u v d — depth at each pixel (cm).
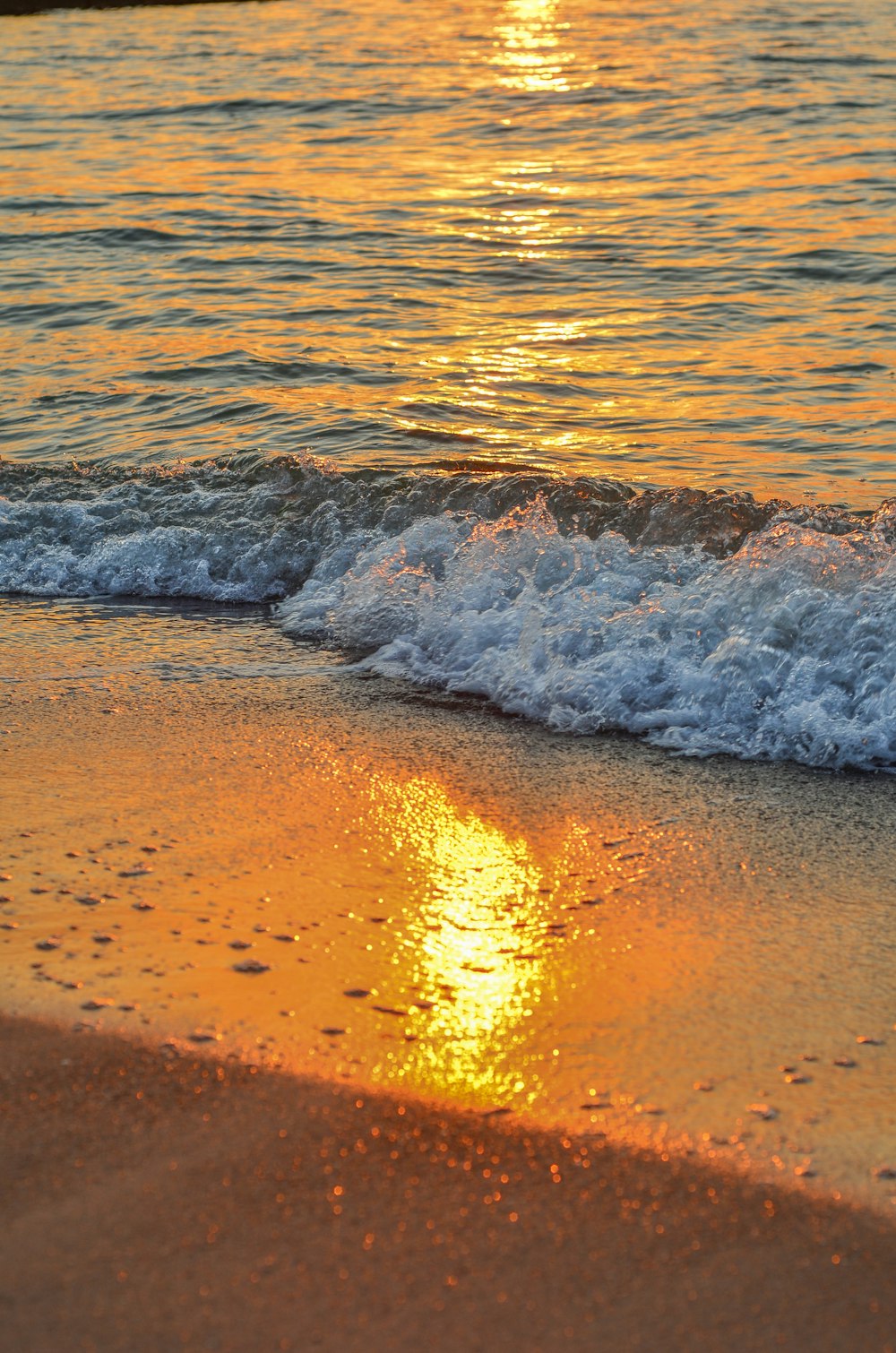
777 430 833
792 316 1121
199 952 306
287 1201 218
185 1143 233
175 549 649
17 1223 211
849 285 1211
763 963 311
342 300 1187
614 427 847
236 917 324
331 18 3794
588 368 987
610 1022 285
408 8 4062
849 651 473
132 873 347
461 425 848
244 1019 277
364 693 498
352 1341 190
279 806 395
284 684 507
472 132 2081
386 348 1042
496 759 438
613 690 477
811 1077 266
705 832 385
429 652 529
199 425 853
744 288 1212
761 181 1662
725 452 791
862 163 1731
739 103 2206
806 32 3073
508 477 674
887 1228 219
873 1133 247
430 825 385
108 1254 205
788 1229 217
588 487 656
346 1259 206
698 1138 243
